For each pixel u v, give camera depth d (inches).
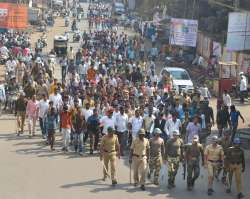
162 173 910.4
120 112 1002.7
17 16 2263.8
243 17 1581.0
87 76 1483.8
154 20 3206.2
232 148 815.7
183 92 1261.1
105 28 3376.0
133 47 2365.9
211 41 2154.3
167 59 2209.6
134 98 1189.1
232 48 1596.9
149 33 2984.7
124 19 3924.7
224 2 2364.7
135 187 834.2
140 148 823.7
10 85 1360.7
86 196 784.9
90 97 1127.6
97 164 944.9
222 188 855.7
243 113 1464.1
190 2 2701.8
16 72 1546.5
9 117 1284.4
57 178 860.6
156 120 985.5
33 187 813.9
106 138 840.9
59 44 2332.7
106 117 995.9
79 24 3841.0
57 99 1134.4
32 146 1042.7
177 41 2155.5
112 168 837.8
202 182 879.7
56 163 940.6
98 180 860.0
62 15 4320.9
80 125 998.4
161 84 1467.8
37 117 1108.5
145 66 1775.3
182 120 1045.2
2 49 2038.6
